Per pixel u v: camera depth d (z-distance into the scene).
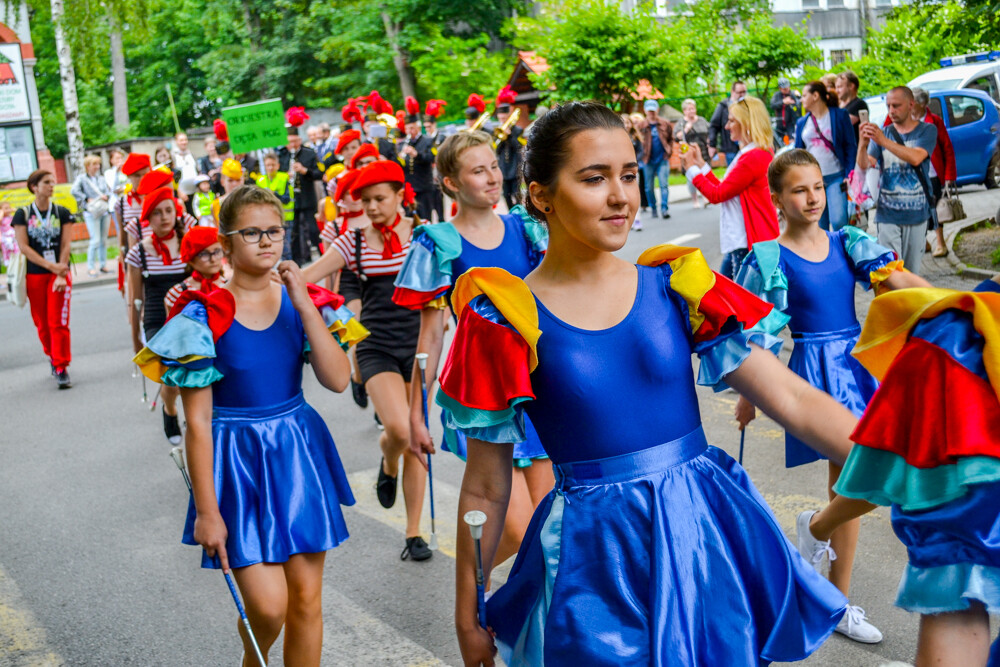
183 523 5.65
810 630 2.09
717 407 6.85
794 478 5.43
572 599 2.05
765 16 26.47
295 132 15.50
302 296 3.31
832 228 9.30
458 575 2.26
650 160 17.34
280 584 3.19
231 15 39.91
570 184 2.02
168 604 4.60
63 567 5.13
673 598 1.99
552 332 2.10
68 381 9.50
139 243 7.10
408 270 4.05
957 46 10.93
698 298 2.08
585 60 21.38
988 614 2.02
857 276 4.15
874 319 2.05
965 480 1.85
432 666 3.83
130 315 7.36
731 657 1.98
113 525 5.69
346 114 16.17
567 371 2.08
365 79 36.44
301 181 15.76
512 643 2.20
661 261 2.17
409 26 33.75
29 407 8.81
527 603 2.18
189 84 46.12
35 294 9.41
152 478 6.52
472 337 2.13
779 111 17.17
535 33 24.86
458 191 4.13
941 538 1.96
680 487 2.08
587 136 2.01
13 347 11.98
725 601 2.02
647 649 1.98
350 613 4.31
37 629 4.43
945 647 2.00
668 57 21.59
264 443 3.29
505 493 2.27
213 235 4.93
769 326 2.14
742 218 6.86
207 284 4.98
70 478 6.66
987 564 1.92
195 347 3.11
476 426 2.13
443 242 4.05
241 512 3.19
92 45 29.42
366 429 7.21
